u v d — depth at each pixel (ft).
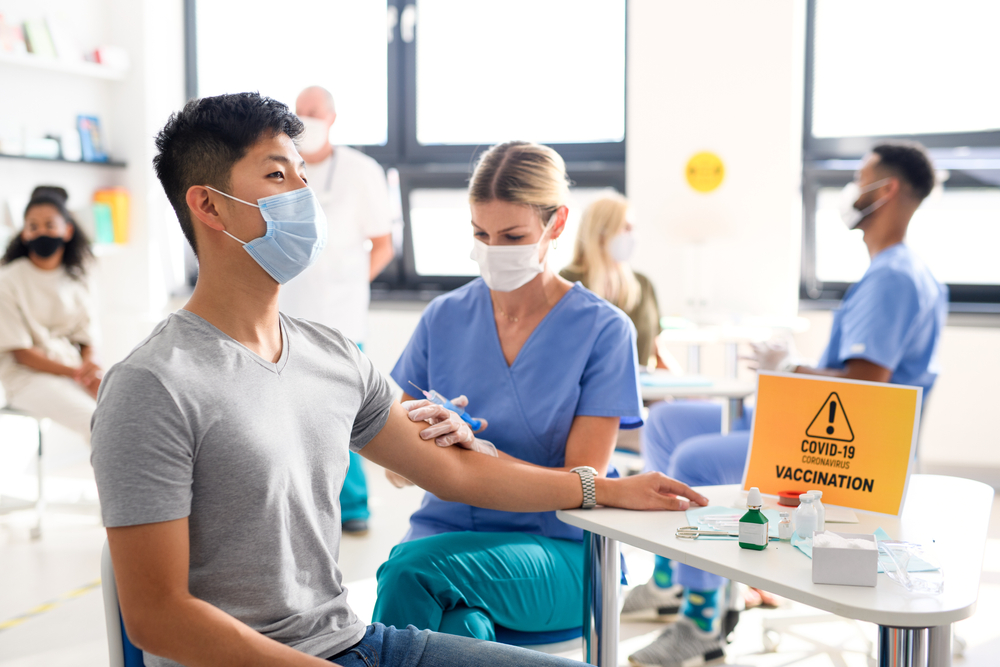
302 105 11.64
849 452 4.85
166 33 17.12
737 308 15.25
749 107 14.94
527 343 5.80
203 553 3.57
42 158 14.37
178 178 3.82
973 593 3.58
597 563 4.77
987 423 14.10
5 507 12.50
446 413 4.98
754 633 8.32
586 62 16.21
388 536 11.41
